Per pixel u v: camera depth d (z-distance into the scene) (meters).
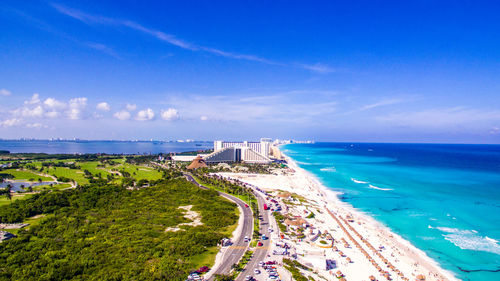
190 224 124.56
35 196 153.25
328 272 91.81
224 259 91.56
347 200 197.50
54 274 76.62
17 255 86.38
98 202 156.38
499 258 107.25
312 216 150.75
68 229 113.88
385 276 91.31
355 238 124.19
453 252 112.31
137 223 123.56
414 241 123.19
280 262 90.75
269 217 141.12
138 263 85.50
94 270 81.31
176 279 76.38
